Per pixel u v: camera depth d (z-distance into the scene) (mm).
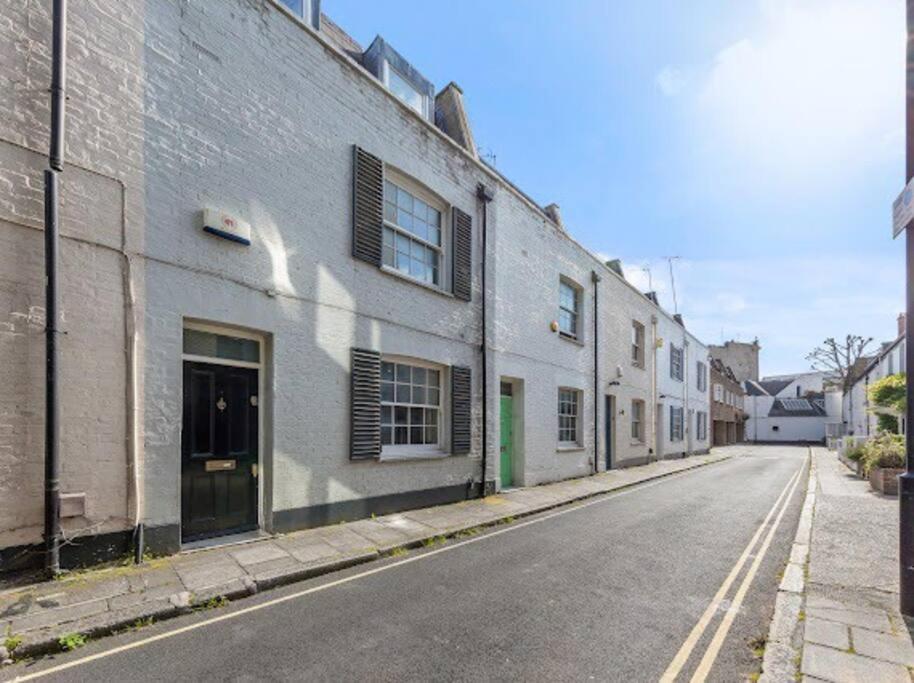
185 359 5992
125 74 5438
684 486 13453
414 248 9422
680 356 26203
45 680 3324
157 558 5438
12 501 4578
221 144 6230
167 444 5574
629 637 4066
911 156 4555
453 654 3732
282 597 4824
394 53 9602
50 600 4340
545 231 13547
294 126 7109
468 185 10633
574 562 6074
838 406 52656
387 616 4395
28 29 4840
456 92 11625
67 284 4945
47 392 4691
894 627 4121
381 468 8219
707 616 4520
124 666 3510
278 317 6746
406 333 8820
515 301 12047
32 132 4820
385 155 8578
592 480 13812
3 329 4582
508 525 8188
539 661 3654
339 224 7703
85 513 4984
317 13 8250
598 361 16016
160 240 5613
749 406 56188
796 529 8055
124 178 5371
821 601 4695
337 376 7523
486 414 10672
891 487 11008
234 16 6465
